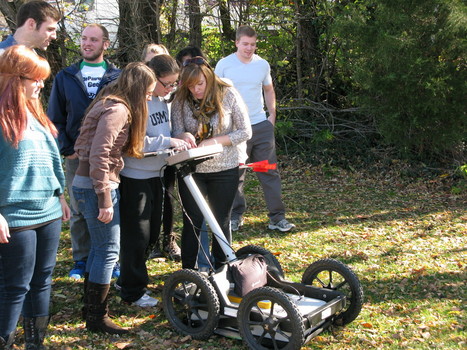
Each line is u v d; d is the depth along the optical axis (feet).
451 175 27.22
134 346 11.91
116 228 12.21
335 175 29.12
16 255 10.02
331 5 32.09
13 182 9.77
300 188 26.99
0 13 30.50
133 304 13.83
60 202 11.10
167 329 12.66
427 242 18.79
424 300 14.16
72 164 14.76
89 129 11.61
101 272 12.11
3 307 10.19
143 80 11.76
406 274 15.90
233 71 18.97
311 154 31.63
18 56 9.72
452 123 26.76
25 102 9.87
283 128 31.01
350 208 23.38
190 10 32.09
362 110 29.27
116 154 11.68
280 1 33.55
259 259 12.55
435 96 25.82
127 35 32.45
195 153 12.31
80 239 15.46
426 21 25.88
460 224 20.81
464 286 14.99
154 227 14.38
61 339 12.14
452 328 12.61
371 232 20.03
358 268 16.44
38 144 10.11
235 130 13.99
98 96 12.05
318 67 34.55
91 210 11.91
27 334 11.07
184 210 14.05
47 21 13.30
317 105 34.01
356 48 27.99
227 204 14.08
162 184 13.14
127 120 11.60
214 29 34.19
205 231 13.67
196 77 13.24
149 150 12.80
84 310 12.92
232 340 12.12
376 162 30.09
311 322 11.19
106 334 12.34
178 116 13.93
